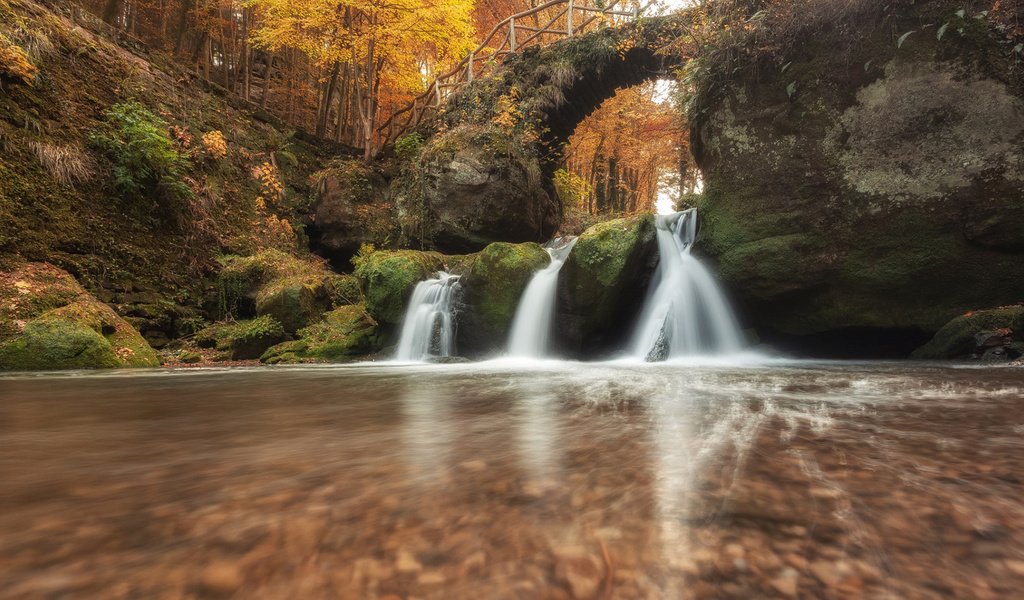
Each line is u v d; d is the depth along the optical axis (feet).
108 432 5.01
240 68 72.95
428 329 28.43
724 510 2.42
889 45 20.75
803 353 25.04
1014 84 18.42
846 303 22.17
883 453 3.60
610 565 1.86
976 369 13.92
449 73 54.03
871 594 1.65
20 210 26.00
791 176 23.22
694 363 20.93
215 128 41.29
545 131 45.24
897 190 20.57
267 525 2.27
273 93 80.48
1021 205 18.12
